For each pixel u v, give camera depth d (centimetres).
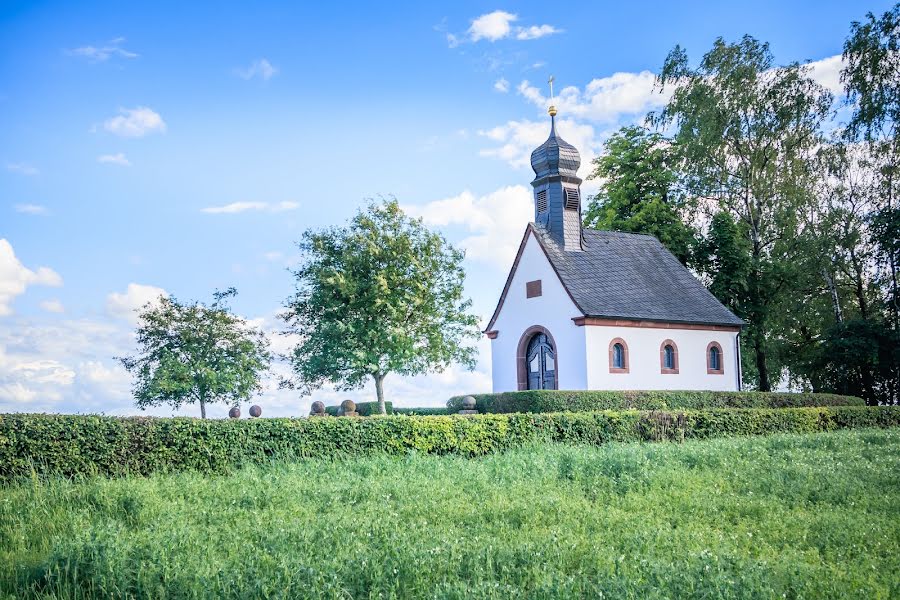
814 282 4862
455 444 1981
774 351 4988
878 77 4391
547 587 739
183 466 1647
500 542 928
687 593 748
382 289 3291
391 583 782
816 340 5097
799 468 1583
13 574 892
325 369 3428
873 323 4416
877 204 4631
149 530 998
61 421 1558
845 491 1376
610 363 3722
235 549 900
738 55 4866
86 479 1501
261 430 1736
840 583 811
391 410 3650
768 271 4706
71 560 866
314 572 783
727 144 4956
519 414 2131
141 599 796
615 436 2309
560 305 3834
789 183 4800
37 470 1513
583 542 941
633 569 826
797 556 927
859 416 3148
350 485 1359
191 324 3284
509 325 4162
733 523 1162
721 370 4122
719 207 5081
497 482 1445
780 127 4788
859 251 4706
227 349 3322
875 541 1020
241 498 1245
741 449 1917
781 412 2831
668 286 4191
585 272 3962
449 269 3597
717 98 4828
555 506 1191
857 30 4447
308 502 1216
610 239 4322
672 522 1151
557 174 4097
